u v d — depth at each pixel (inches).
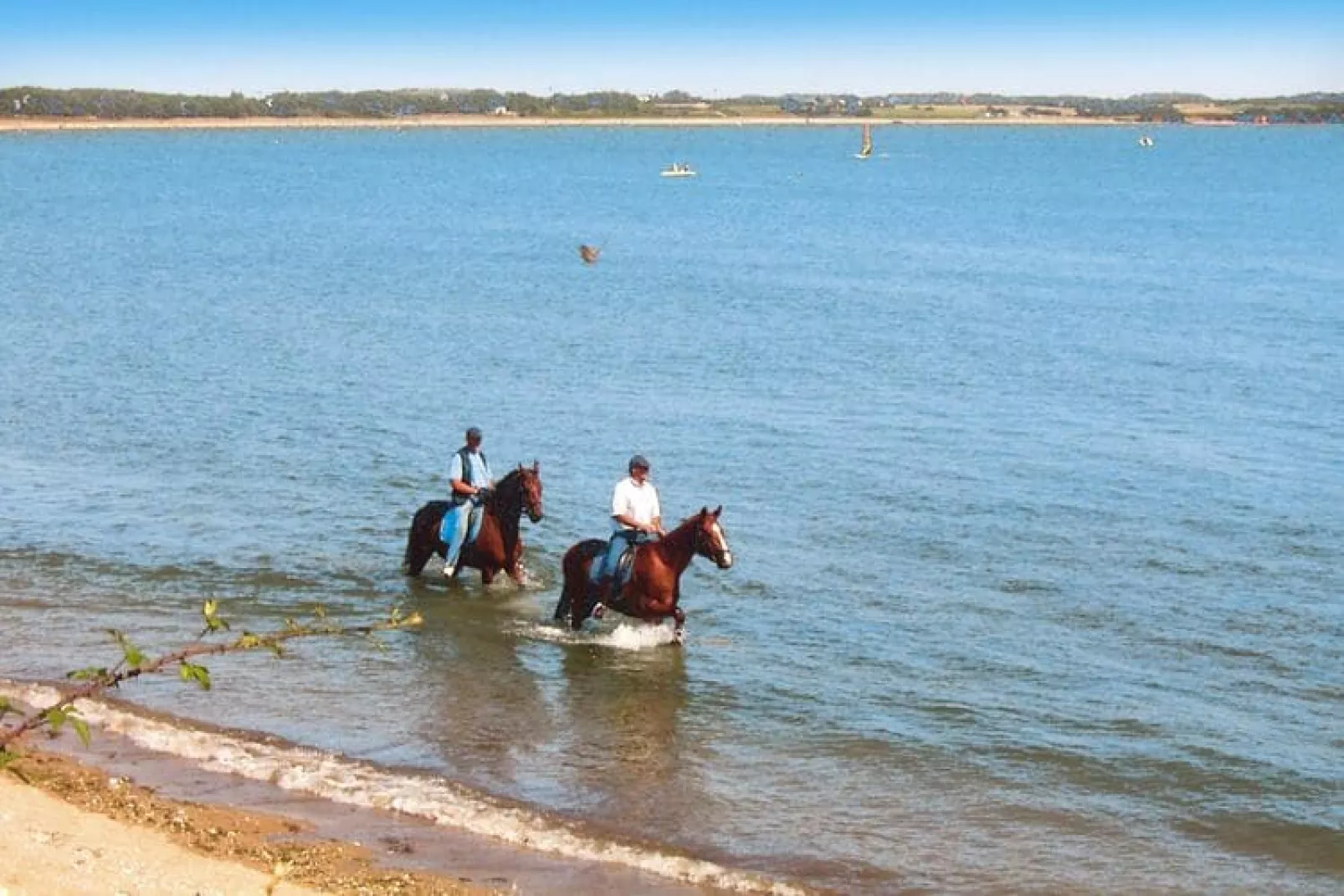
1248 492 1117.1
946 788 608.4
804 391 1549.0
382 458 1200.8
